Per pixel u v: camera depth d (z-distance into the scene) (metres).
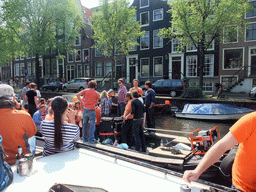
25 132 2.31
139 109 4.93
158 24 21.62
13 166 2.04
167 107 12.59
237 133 1.34
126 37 17.67
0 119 2.16
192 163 3.27
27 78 33.41
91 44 26.67
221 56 18.91
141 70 23.25
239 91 17.47
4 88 2.23
